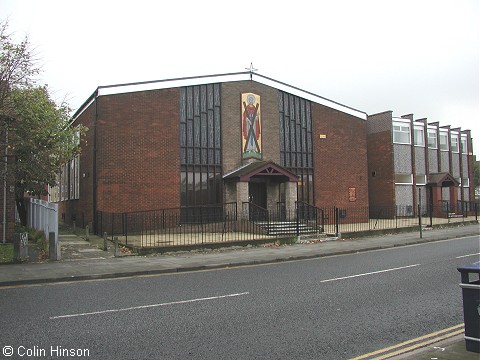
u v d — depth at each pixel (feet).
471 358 16.20
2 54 46.37
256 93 86.63
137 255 49.98
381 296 28.60
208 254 51.83
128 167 73.46
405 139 116.37
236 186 78.07
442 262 44.11
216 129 82.33
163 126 76.69
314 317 23.45
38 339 19.63
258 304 26.50
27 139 50.34
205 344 18.98
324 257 51.16
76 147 71.20
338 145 96.84
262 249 56.85
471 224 99.19
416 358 16.37
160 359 17.15
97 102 72.79
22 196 79.77
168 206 75.82
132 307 25.86
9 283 33.73
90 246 57.21
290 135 90.68
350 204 96.73
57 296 29.30
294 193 80.74
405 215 112.68
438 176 117.80
